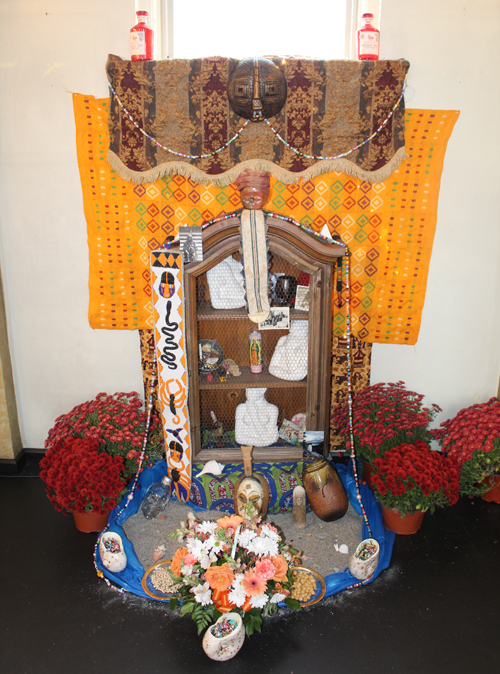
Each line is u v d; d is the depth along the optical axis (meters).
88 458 2.18
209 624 1.80
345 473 2.63
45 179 2.53
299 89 2.20
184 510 2.42
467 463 2.36
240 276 2.25
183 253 2.00
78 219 2.57
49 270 2.67
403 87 2.23
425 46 2.29
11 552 2.22
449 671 1.64
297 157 2.30
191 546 1.69
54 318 2.74
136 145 2.31
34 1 2.30
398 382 2.70
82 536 2.33
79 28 2.32
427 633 1.79
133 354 2.78
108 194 2.47
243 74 2.10
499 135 2.40
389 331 2.65
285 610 1.89
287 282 2.26
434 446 2.89
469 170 2.45
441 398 2.82
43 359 2.82
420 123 2.35
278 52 2.53
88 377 2.84
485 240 2.55
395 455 2.15
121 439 2.30
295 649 1.72
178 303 2.04
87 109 2.38
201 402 2.48
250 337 2.34
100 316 2.67
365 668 1.65
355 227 2.47
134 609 1.90
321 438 2.24
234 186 2.41
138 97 2.24
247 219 1.98
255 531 1.76
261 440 2.34
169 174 2.39
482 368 2.76
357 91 2.21
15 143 2.49
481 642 1.75
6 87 2.41
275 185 2.41
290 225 1.99
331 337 2.15
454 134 2.40
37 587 2.01
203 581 1.68
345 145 2.29
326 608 1.90
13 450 2.85
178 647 1.74
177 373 2.14
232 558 1.65
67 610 1.90
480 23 2.26
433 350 2.73
